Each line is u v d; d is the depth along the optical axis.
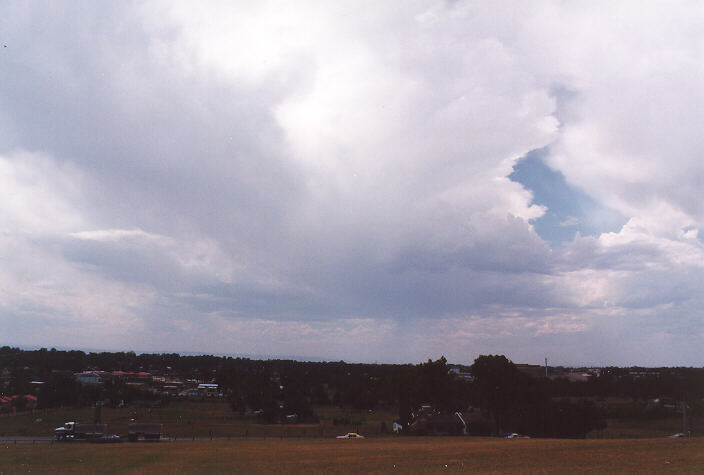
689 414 118.88
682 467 36.88
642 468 36.88
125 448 61.75
